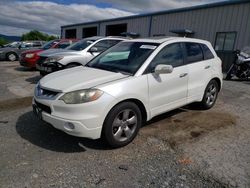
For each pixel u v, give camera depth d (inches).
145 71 152.2
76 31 1326.3
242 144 151.3
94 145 145.8
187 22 698.2
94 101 127.6
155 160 130.8
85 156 132.9
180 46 183.8
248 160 132.0
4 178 110.6
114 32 1086.4
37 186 106.0
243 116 205.6
